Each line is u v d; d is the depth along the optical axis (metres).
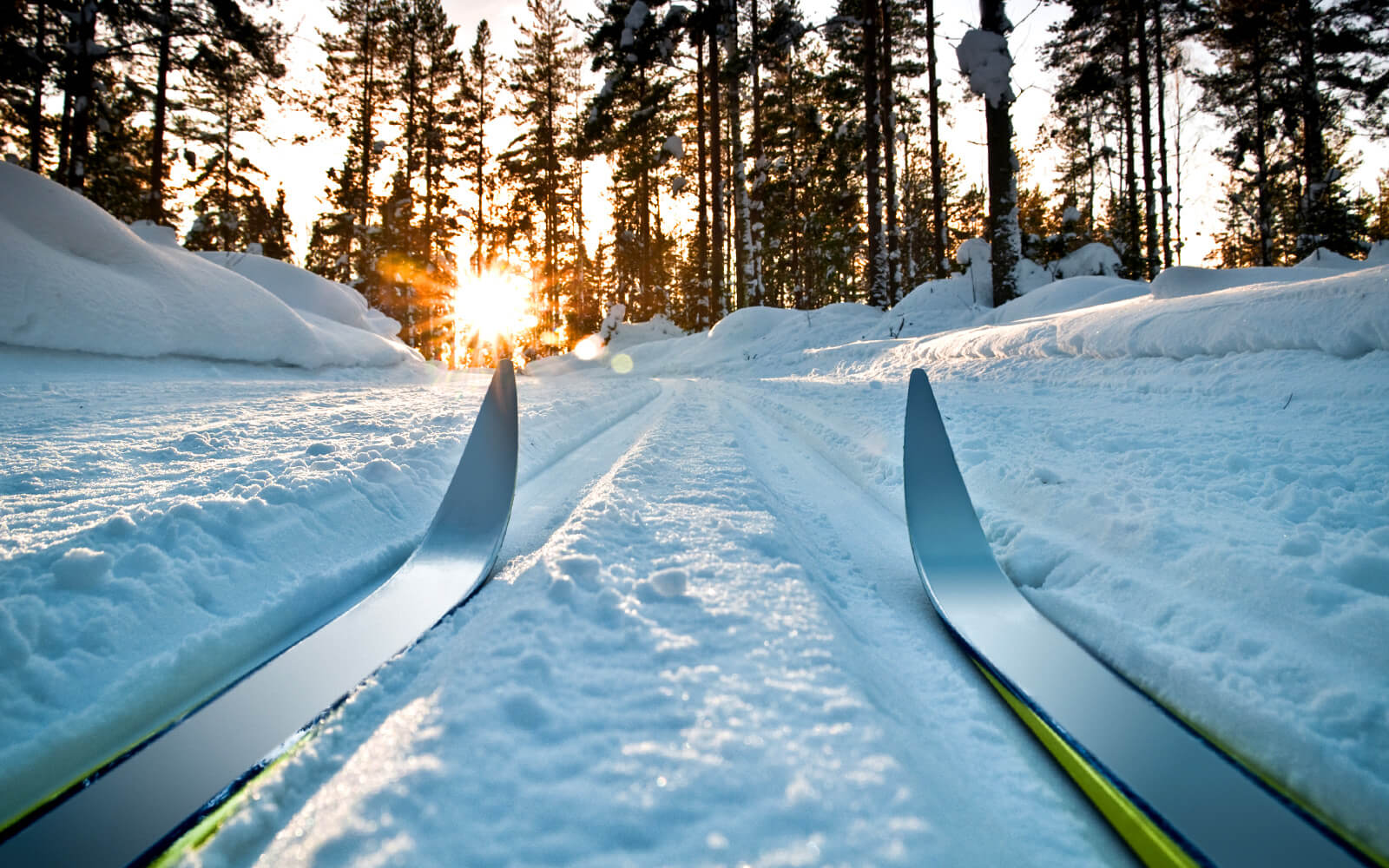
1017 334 6.84
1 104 14.82
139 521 1.80
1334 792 0.93
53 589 1.41
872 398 5.75
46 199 6.98
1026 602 1.57
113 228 7.56
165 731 0.98
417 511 2.54
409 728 0.95
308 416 4.37
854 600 1.74
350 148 25.23
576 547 1.80
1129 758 0.95
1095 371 5.16
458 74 23.64
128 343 6.75
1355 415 3.00
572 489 2.92
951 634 1.51
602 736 0.92
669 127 22.72
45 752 1.03
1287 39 15.48
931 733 1.09
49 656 1.23
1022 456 3.08
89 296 6.56
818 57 21.19
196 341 7.52
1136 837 0.83
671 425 4.77
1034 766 1.02
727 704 1.00
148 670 1.26
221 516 1.87
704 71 18.42
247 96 15.27
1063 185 25.94
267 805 0.84
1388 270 3.83
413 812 0.77
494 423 2.36
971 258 13.38
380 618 1.42
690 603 1.43
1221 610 1.43
